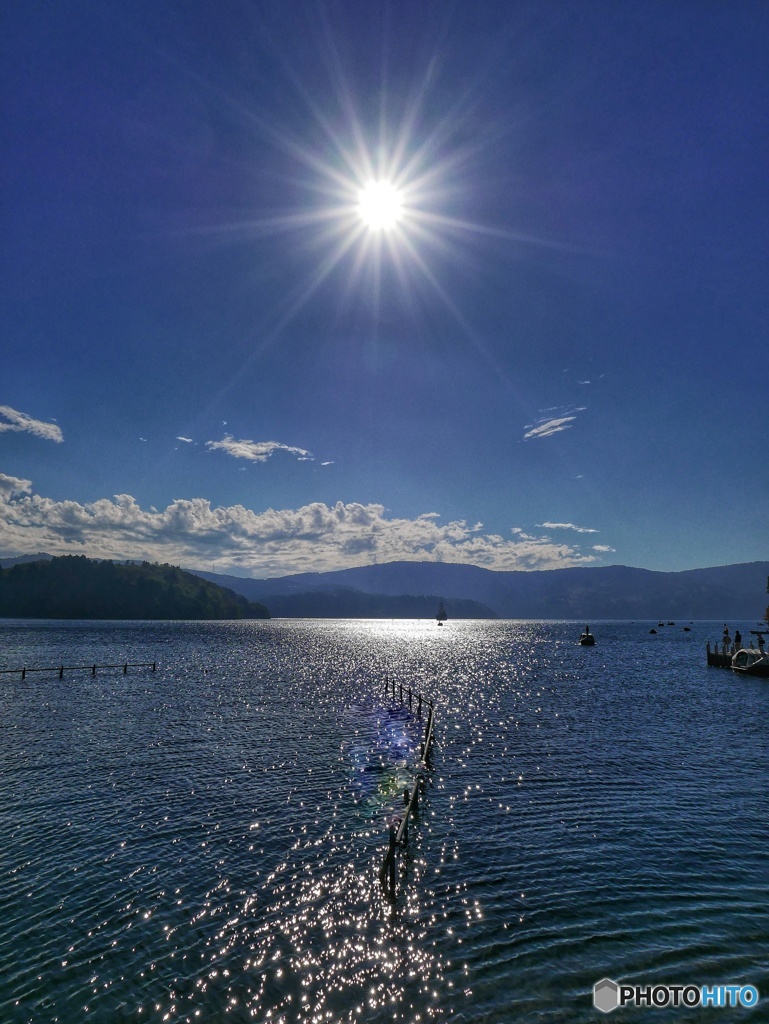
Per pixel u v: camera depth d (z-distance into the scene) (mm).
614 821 25891
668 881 20312
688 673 90250
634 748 39438
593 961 15906
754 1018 13789
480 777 32656
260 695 64875
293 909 18547
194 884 20141
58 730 45000
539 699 63000
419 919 17969
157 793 29641
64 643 151500
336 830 24922
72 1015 13977
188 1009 14195
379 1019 13875
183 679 80062
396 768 34375
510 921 17859
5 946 16547
